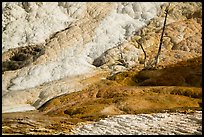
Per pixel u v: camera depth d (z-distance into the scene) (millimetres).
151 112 33625
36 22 86250
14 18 88688
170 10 83250
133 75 57719
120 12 85750
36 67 68750
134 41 75688
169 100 40594
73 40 77625
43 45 80250
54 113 40781
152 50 71438
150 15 83375
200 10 80625
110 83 56438
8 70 77062
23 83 64438
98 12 85812
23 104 55000
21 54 80188
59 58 73500
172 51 68812
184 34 73500
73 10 88750
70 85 57531
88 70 66750
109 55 71562
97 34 78375
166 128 24359
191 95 43344
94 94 48625
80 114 37938
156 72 56188
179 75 52781
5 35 84438
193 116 27344
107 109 38156
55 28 84750
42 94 56625
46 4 90250
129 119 29047
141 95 44625
